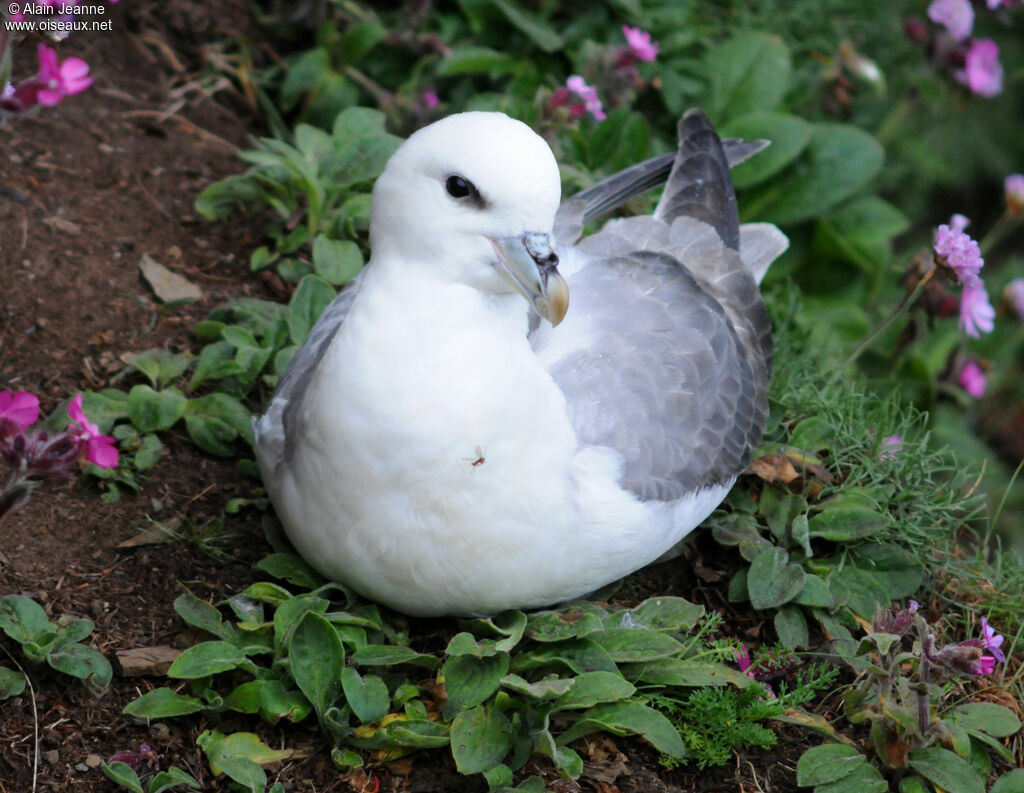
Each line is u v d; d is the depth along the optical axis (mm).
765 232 7703
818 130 8906
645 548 5488
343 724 5055
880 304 9422
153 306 7133
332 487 4984
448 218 4730
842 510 6469
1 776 4941
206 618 5445
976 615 6531
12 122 7840
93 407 6340
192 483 6309
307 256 7637
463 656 5211
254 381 6781
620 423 5453
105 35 8711
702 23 10125
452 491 4875
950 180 11070
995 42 11055
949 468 7168
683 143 7230
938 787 5363
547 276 4715
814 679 5953
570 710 5301
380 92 8789
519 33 9297
